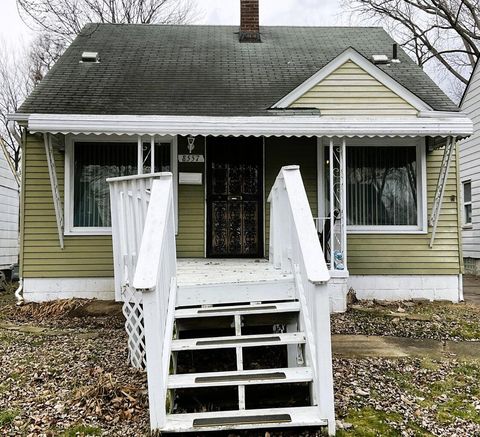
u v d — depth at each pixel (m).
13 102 23.39
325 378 2.86
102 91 8.14
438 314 6.74
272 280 4.07
